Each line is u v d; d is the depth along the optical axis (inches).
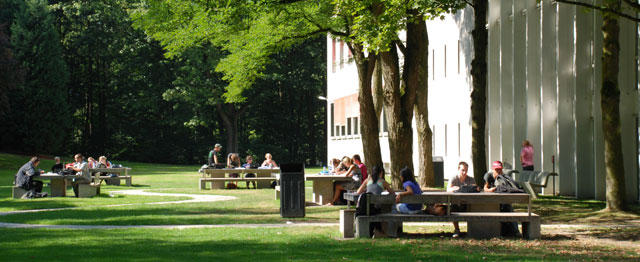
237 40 1007.6
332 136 2180.1
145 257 401.4
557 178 973.8
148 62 2738.7
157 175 1749.5
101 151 2945.4
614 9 636.1
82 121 3004.4
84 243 470.3
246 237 508.1
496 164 581.0
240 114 2832.2
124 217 670.5
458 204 551.5
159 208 778.2
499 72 1128.8
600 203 807.1
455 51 1364.4
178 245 459.5
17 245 458.3
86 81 2935.5
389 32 694.5
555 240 497.4
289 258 399.9
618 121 678.5
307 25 970.1
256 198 936.9
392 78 875.4
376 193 548.4
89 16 2655.0
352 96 1947.6
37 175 983.0
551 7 978.7
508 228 529.0
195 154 2992.1
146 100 2805.1
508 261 391.2
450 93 1393.9
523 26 1048.8
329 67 2199.8
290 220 647.1
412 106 879.7
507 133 1085.8
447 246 459.8
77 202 877.2
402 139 868.6
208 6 891.4
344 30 1010.7
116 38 2694.4
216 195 1005.8
